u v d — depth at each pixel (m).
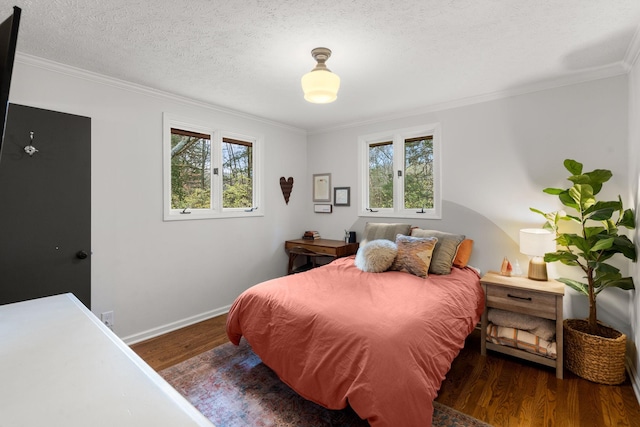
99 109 2.55
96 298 2.55
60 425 0.47
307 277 2.58
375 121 3.82
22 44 2.04
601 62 2.34
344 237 4.13
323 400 1.61
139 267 2.81
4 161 2.11
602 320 2.50
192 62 2.33
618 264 2.43
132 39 2.00
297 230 4.41
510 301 2.44
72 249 2.40
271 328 2.00
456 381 2.17
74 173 2.41
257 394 2.02
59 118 2.33
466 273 2.76
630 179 2.32
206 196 3.40
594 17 1.76
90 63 2.33
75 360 0.67
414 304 1.91
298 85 2.78
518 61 2.31
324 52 2.14
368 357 1.47
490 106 3.02
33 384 0.58
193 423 0.48
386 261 2.78
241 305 2.28
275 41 2.03
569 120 2.64
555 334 2.26
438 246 2.83
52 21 1.79
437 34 1.94
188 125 3.17
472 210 3.14
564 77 2.60
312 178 4.46
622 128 2.42
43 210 2.26
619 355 2.09
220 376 2.22
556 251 2.44
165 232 2.99
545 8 1.68
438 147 3.35
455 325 1.95
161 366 2.37
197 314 3.26
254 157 3.88
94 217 2.53
